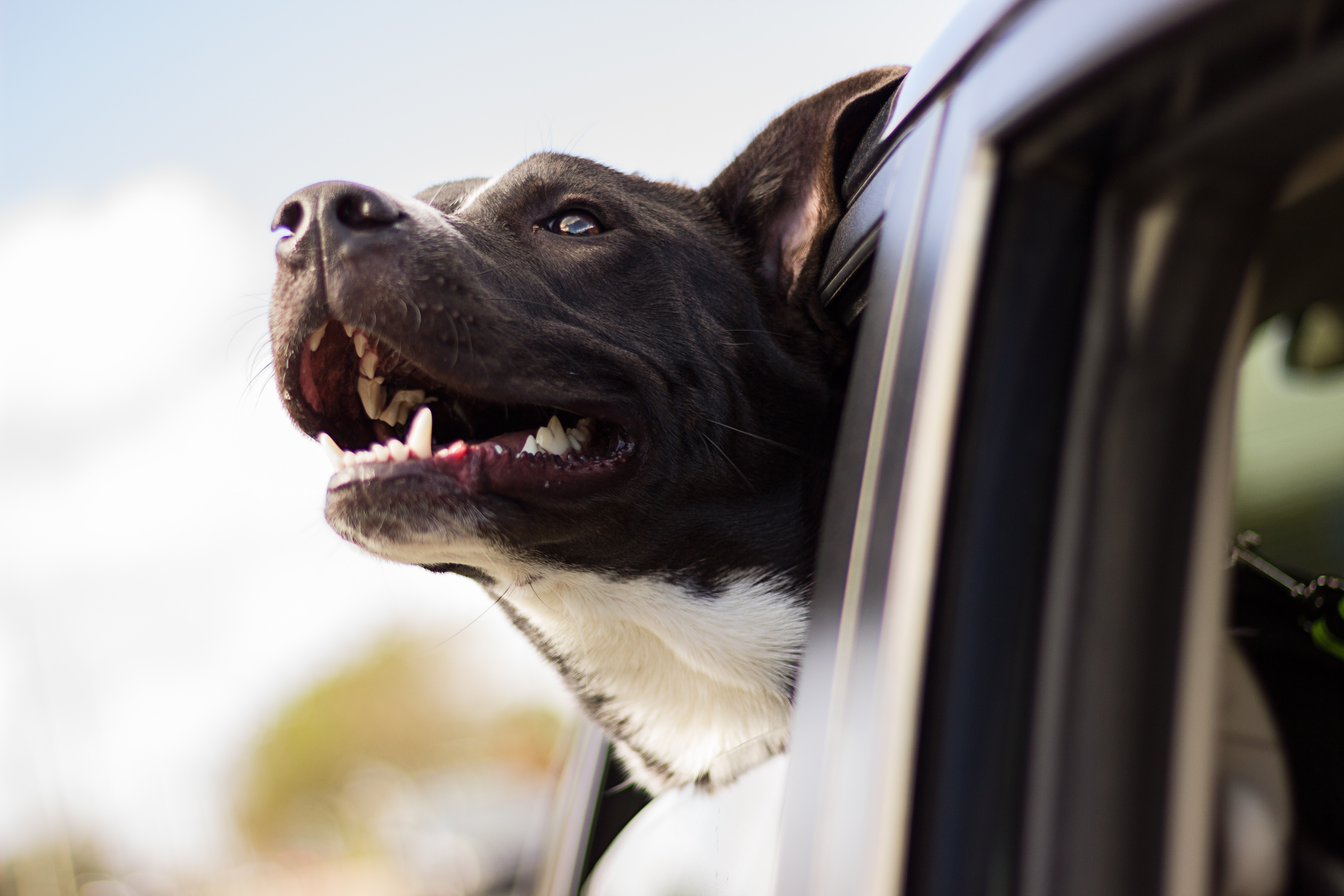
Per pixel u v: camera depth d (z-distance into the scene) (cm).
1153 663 76
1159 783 76
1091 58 71
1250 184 70
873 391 108
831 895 89
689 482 216
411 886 1550
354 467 204
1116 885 76
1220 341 74
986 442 84
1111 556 78
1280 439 143
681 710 237
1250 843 94
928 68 117
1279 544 146
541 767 2530
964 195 91
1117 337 78
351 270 192
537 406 225
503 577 225
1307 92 60
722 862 171
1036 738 80
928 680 84
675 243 228
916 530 88
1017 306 84
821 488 211
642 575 223
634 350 216
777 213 232
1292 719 109
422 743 5447
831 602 107
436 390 227
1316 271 91
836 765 94
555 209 227
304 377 206
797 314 213
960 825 81
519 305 206
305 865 3584
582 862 263
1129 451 77
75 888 1380
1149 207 75
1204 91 65
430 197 264
